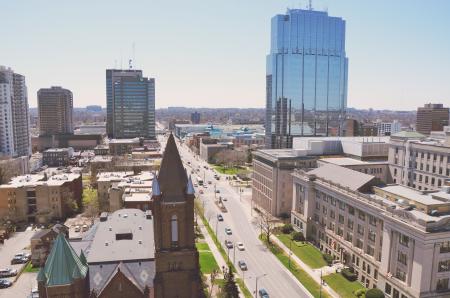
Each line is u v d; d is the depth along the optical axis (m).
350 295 83.00
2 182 175.12
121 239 72.38
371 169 130.25
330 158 139.00
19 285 88.75
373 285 84.81
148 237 73.75
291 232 123.50
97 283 59.66
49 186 136.62
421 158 120.00
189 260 58.50
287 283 88.50
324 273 93.81
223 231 125.62
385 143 141.62
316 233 112.62
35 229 129.38
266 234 121.94
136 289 57.22
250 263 99.69
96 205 141.62
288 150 157.88
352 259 93.88
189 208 57.50
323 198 109.81
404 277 75.06
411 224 72.69
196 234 121.50
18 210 136.62
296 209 124.88
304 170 129.12
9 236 122.75
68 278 52.12
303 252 107.06
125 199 119.88
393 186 96.31
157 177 57.16
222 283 86.88
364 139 156.12
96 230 79.94
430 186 116.81
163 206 56.62
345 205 98.12
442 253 70.50
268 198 144.25
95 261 62.84
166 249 57.72
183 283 58.66
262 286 86.94
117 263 63.06
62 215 138.88
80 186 158.00
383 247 80.25
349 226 96.81
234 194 180.38
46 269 53.03
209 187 195.38
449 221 71.06
